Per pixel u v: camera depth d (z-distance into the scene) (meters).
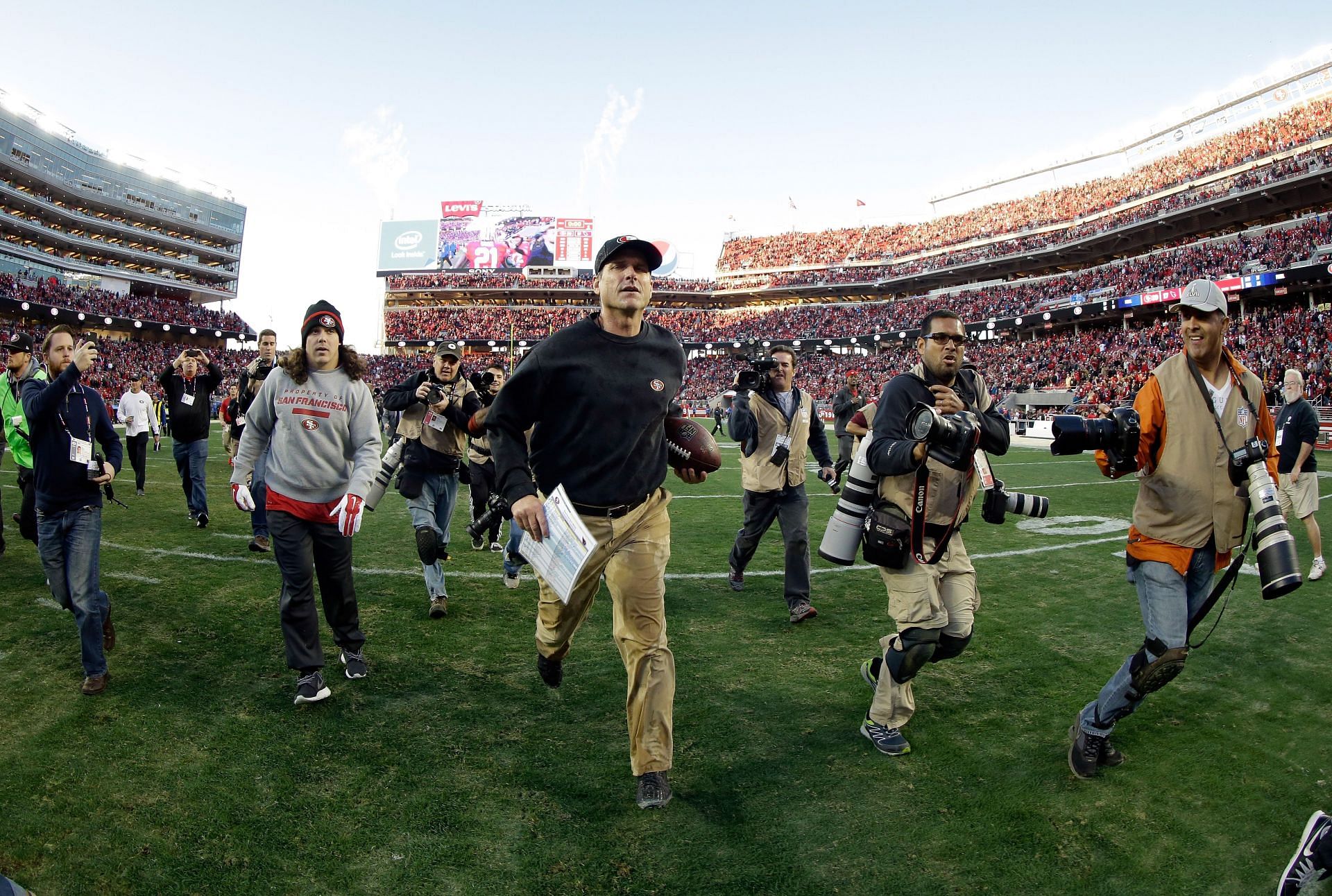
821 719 3.62
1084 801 2.90
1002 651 4.52
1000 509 3.19
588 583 3.00
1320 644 4.58
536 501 2.83
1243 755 3.25
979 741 3.39
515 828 2.71
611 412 2.89
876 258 59.69
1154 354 32.88
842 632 4.93
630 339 2.97
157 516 8.77
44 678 3.93
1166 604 2.87
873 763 3.20
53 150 62.28
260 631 4.72
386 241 65.25
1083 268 48.31
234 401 9.98
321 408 3.78
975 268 51.53
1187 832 2.71
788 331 55.88
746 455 5.59
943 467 3.15
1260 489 2.70
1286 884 2.33
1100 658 4.39
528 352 2.96
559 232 64.56
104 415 3.94
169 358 50.03
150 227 71.31
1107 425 2.90
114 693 3.74
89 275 64.88
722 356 58.31
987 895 2.38
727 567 6.77
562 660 3.30
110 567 6.21
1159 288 35.41
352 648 4.07
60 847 2.53
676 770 3.13
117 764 3.07
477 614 5.22
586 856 2.56
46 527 3.76
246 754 3.20
